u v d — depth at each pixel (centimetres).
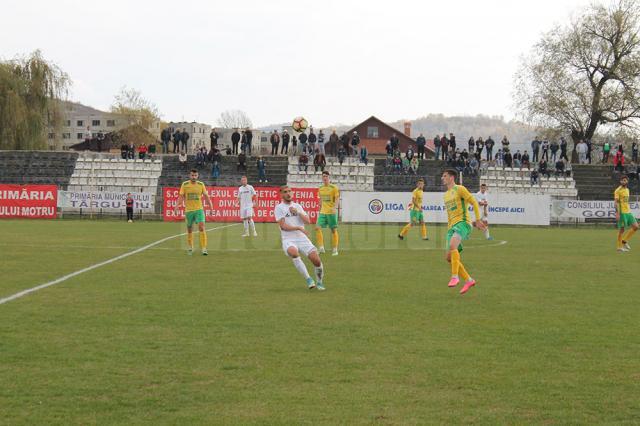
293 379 711
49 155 5159
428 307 1123
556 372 744
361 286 1360
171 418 599
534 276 1545
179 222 3916
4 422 586
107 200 4184
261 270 1608
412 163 4956
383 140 9056
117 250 2078
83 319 995
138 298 1180
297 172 4903
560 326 977
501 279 1489
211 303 1139
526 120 6331
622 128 6169
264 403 639
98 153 5194
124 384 690
